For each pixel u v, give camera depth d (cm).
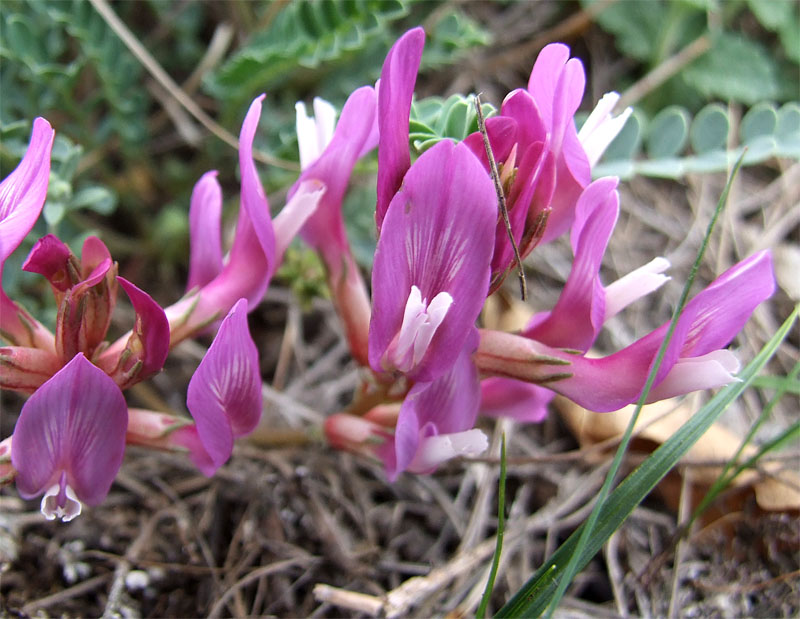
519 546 12
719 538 12
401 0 11
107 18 12
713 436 12
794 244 16
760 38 18
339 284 10
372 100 9
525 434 13
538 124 7
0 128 11
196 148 16
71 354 8
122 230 15
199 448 9
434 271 7
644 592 12
